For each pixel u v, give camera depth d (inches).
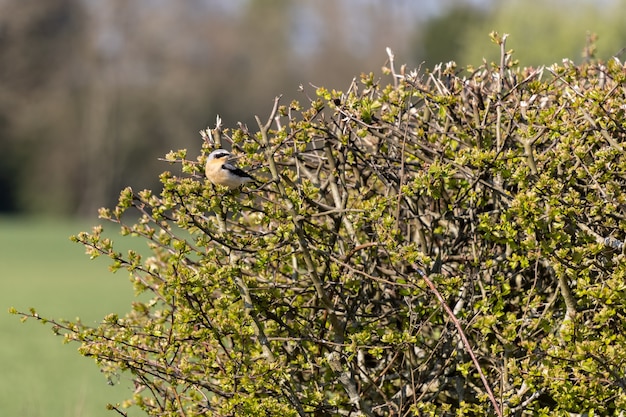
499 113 326.0
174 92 3412.9
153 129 3533.5
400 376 325.4
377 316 335.3
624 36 2202.3
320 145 404.5
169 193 313.9
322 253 317.7
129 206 323.9
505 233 308.2
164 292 319.3
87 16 3567.9
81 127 3548.2
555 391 295.3
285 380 316.8
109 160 3535.9
